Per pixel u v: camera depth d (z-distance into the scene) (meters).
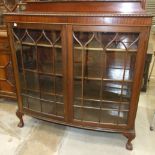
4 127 1.79
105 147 1.55
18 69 1.55
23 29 1.37
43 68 1.47
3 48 1.82
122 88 1.36
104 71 1.34
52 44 1.33
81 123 1.52
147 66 2.24
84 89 1.42
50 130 1.75
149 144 1.58
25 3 1.56
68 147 1.55
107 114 1.48
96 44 1.25
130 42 1.21
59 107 1.55
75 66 1.35
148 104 2.13
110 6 1.29
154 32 2.62
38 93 1.58
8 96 2.06
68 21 1.20
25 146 1.57
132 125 1.44
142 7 1.26
